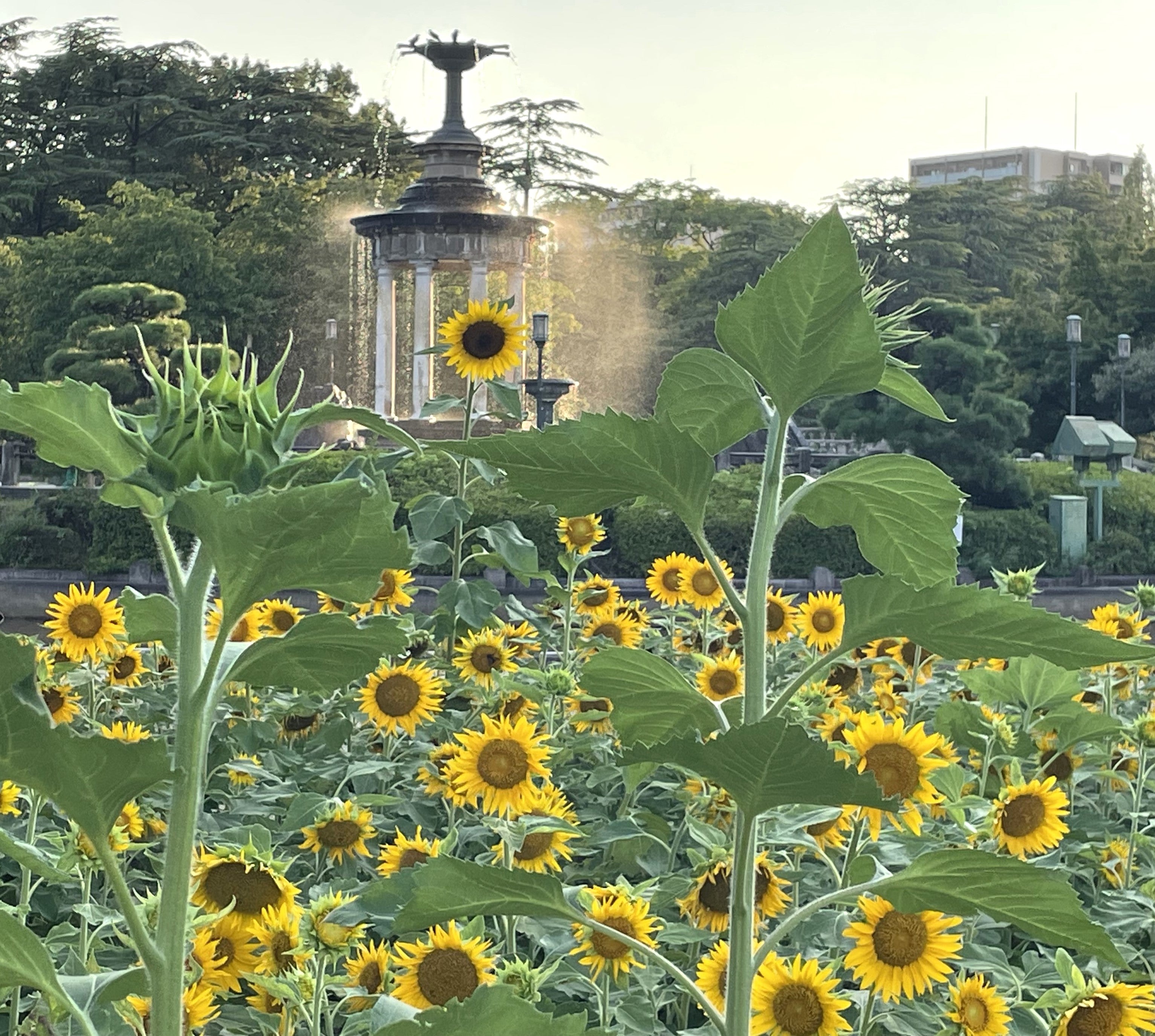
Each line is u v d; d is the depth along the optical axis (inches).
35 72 2343.8
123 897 43.0
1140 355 1663.4
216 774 149.3
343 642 47.0
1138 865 137.6
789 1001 79.7
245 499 40.9
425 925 63.9
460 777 111.3
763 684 58.2
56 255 1643.7
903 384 63.2
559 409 1069.1
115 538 778.2
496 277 1787.6
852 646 56.2
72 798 41.4
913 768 92.4
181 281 1675.7
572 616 204.5
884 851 95.3
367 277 1483.8
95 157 2222.0
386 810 144.3
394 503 42.4
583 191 2422.5
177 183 2201.0
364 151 2278.5
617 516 727.1
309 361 1754.4
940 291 2664.9
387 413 1106.1
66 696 149.7
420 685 146.2
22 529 792.9
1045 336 1733.5
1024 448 1793.8
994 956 102.2
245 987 103.7
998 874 56.7
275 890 81.6
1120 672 185.6
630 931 92.9
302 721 166.1
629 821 119.3
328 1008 86.5
